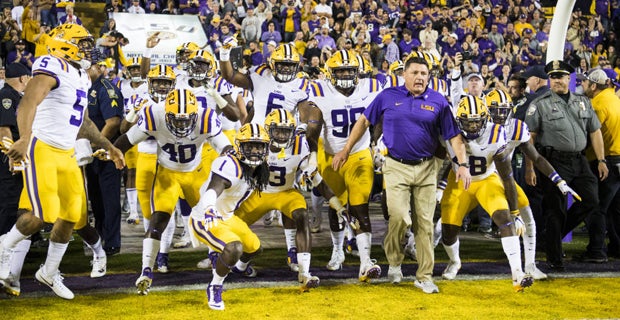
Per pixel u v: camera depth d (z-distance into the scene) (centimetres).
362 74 632
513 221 543
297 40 1350
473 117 516
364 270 559
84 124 524
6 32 1217
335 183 617
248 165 482
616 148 657
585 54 1488
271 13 1388
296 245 545
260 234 790
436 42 1377
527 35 1457
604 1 1662
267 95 642
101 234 702
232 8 1425
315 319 463
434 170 546
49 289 539
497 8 1548
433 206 543
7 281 507
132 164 811
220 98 566
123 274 593
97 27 1452
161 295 521
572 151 618
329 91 608
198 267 620
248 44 1383
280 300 509
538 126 622
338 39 1316
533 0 1647
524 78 713
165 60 1316
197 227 493
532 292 541
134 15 1359
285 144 520
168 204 540
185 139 541
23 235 487
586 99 634
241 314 474
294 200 542
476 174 548
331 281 570
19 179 618
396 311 484
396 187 539
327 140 613
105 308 485
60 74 478
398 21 1479
